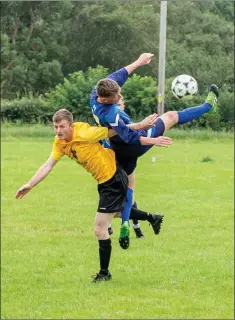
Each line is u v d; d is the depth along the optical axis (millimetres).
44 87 81625
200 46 79500
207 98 9602
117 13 79375
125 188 10227
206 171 27781
